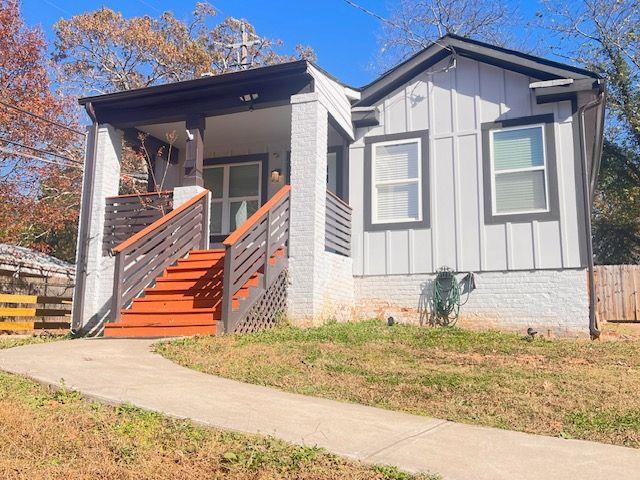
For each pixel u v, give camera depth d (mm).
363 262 12352
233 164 14781
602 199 30359
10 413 4660
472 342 9328
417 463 4055
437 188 12023
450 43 12062
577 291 10719
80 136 24047
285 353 7789
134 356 7398
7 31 22500
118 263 9836
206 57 28188
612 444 4703
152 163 14375
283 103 11430
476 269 11461
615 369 7434
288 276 10656
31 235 24359
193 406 5180
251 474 3791
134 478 3662
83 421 4648
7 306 15750
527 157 11469
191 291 10141
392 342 9156
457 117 12125
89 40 27594
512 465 4066
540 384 6527
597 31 26828
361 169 12734
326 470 3871
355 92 12625
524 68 11609
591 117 12094
